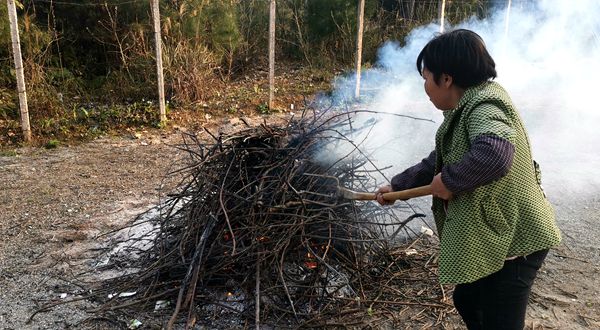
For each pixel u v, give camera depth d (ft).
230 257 10.54
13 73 25.71
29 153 22.07
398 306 10.94
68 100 27.73
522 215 7.18
